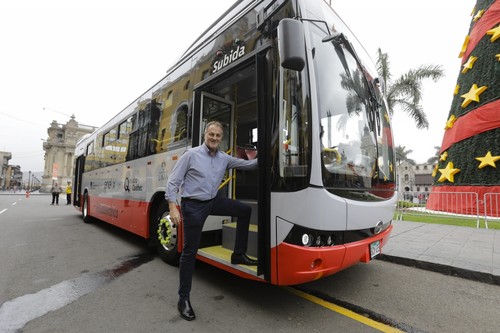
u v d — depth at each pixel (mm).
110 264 4691
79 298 3348
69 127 53938
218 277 4031
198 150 3035
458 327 2740
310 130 2693
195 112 3971
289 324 2756
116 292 3521
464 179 10688
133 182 5750
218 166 3066
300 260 2566
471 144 10711
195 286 3691
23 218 10875
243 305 3160
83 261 4867
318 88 2861
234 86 4258
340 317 2910
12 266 4562
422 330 2686
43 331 2621
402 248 5348
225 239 3814
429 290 3633
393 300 3328
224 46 3695
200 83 3939
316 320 2842
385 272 4312
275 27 3000
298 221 2607
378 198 3443
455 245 5609
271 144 2867
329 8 3660
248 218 3174
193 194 2908
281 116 2840
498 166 9891
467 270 4062
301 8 2914
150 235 5039
